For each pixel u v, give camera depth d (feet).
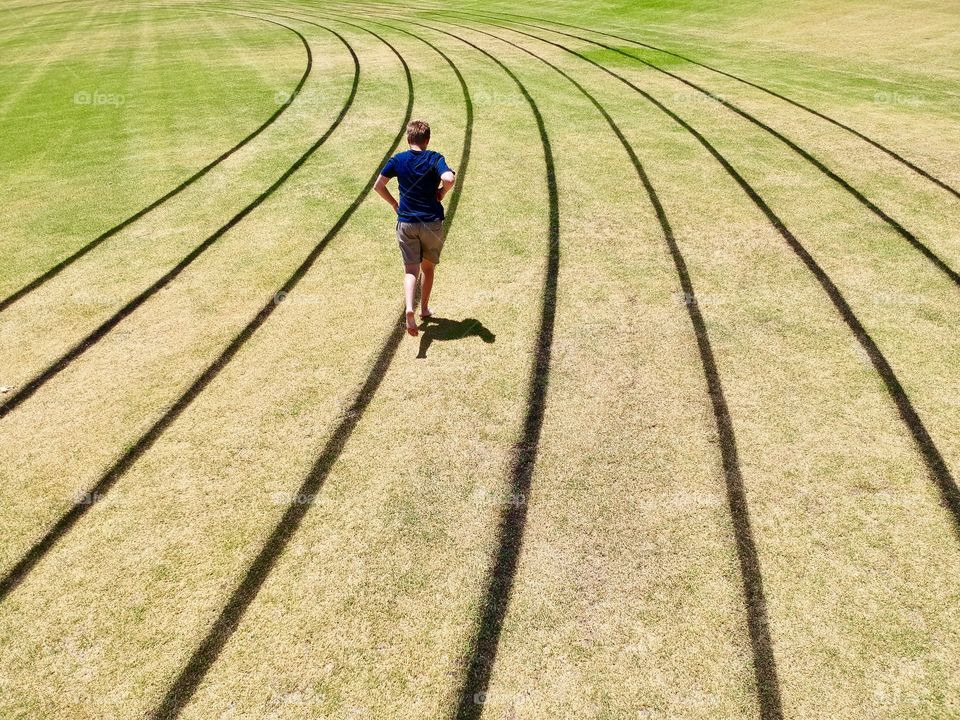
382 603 10.96
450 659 10.07
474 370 16.55
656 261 21.52
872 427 14.32
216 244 23.36
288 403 15.62
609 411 15.03
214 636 10.50
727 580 11.14
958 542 11.64
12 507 12.91
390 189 27.50
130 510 12.84
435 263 16.78
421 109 38.27
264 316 19.10
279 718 9.32
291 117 37.45
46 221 25.23
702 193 26.58
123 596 11.16
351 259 22.18
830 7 62.49
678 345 17.25
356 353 17.37
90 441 14.58
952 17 54.44
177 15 83.51
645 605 10.78
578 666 9.91
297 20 74.84
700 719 9.16
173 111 39.22
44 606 11.00
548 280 20.52
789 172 28.35
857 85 40.73
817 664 9.79
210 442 14.49
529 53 53.01
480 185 27.73
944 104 36.11
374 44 57.98
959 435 13.98
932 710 9.12
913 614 10.45
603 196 26.50
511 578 11.30
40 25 80.18
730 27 60.59
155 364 17.10
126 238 23.86
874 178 27.40
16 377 16.62
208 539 12.20
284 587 11.27
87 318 19.10
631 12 71.77
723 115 36.09
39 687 9.77
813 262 21.15
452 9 82.12
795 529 12.00
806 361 16.48
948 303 18.69
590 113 37.04
